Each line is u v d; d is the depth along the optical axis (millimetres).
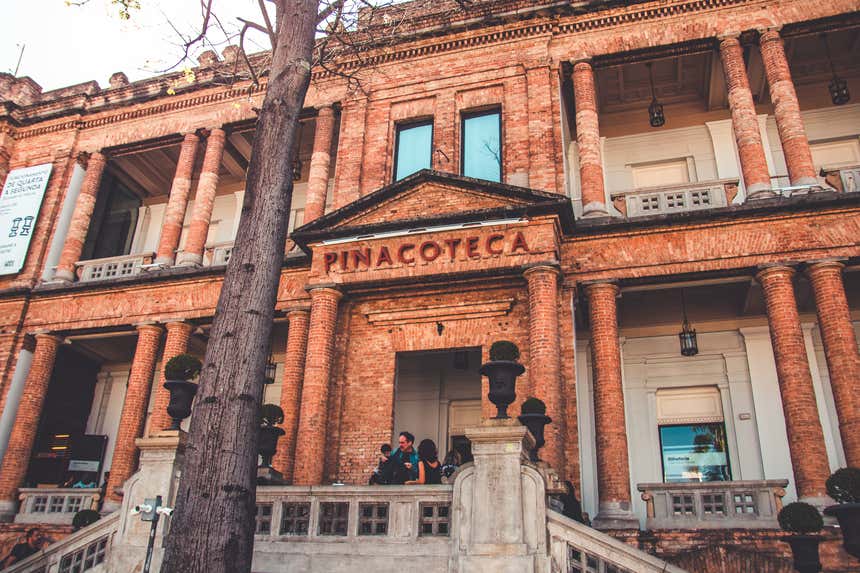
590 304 15828
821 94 20188
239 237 8367
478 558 8680
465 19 19438
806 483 13070
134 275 19969
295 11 9656
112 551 9977
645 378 19141
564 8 18672
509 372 9672
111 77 24484
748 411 18016
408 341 16500
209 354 7723
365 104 20016
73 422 23438
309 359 16094
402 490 9594
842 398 13516
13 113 24438
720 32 17625
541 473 8953
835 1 17031
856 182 15461
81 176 23531
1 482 19016
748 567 12328
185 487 7051
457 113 19000
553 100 18109
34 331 20812
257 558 9750
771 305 14625
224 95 22250
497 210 15531
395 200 17016
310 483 15008
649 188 16750
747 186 15922
